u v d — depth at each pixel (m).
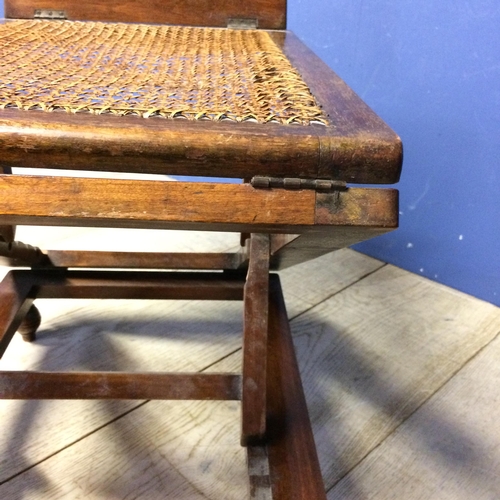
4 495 0.51
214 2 0.66
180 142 0.30
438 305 0.87
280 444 0.47
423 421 0.62
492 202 0.83
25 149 0.29
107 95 0.35
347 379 0.69
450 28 0.79
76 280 0.66
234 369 0.70
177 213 0.31
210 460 0.56
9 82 0.37
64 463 0.55
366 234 0.36
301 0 0.97
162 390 0.49
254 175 0.31
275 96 0.37
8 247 0.58
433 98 0.84
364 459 0.57
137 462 0.56
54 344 0.73
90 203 0.31
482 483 0.55
